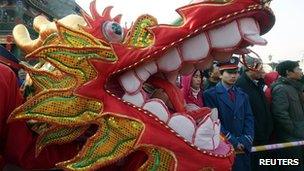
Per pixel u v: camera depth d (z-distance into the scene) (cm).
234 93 304
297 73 377
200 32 96
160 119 98
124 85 99
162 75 108
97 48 99
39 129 108
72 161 96
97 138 97
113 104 98
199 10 97
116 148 96
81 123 98
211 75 349
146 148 94
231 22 97
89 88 98
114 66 99
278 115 358
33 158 108
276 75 425
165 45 97
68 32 103
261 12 100
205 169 96
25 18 299
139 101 99
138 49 99
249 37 99
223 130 288
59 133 103
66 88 100
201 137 98
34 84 109
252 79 349
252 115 308
